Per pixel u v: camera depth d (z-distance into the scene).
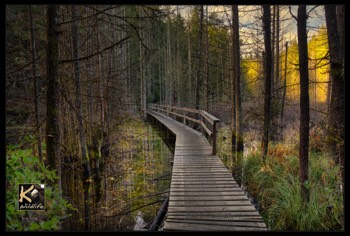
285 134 9.51
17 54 5.77
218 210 3.81
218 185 4.91
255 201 5.18
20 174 3.37
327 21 4.46
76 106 5.93
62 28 6.17
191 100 17.09
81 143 6.04
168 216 3.62
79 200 5.77
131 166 8.24
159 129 15.62
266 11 7.00
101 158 7.85
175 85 20.20
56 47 3.98
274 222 4.35
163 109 20.55
